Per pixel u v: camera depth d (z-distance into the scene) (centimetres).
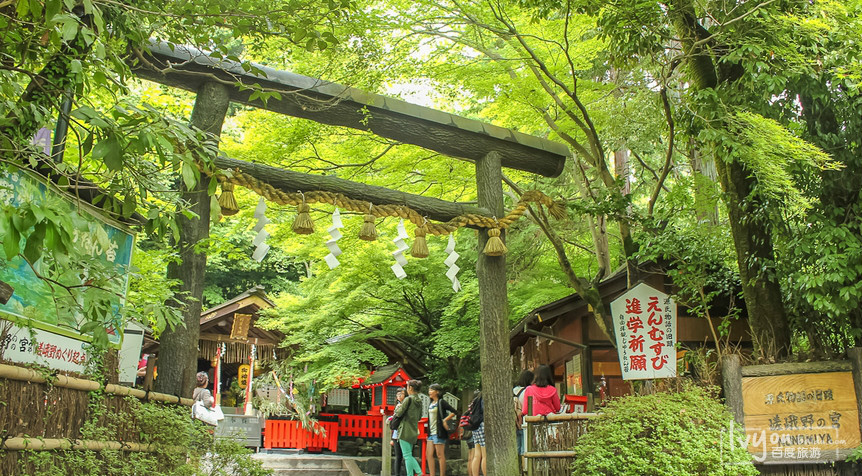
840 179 707
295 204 709
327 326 1396
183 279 629
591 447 645
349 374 1349
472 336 1350
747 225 783
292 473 1155
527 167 860
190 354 623
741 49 699
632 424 639
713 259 835
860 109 687
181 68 664
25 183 417
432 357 1552
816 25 659
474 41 948
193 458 562
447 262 791
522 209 825
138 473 482
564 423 717
